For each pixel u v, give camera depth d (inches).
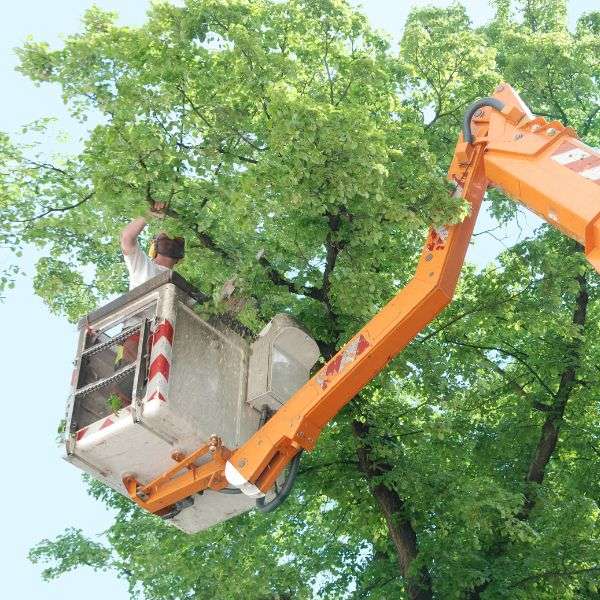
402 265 613.0
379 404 626.5
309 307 566.3
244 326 431.2
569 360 700.7
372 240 497.0
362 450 605.9
